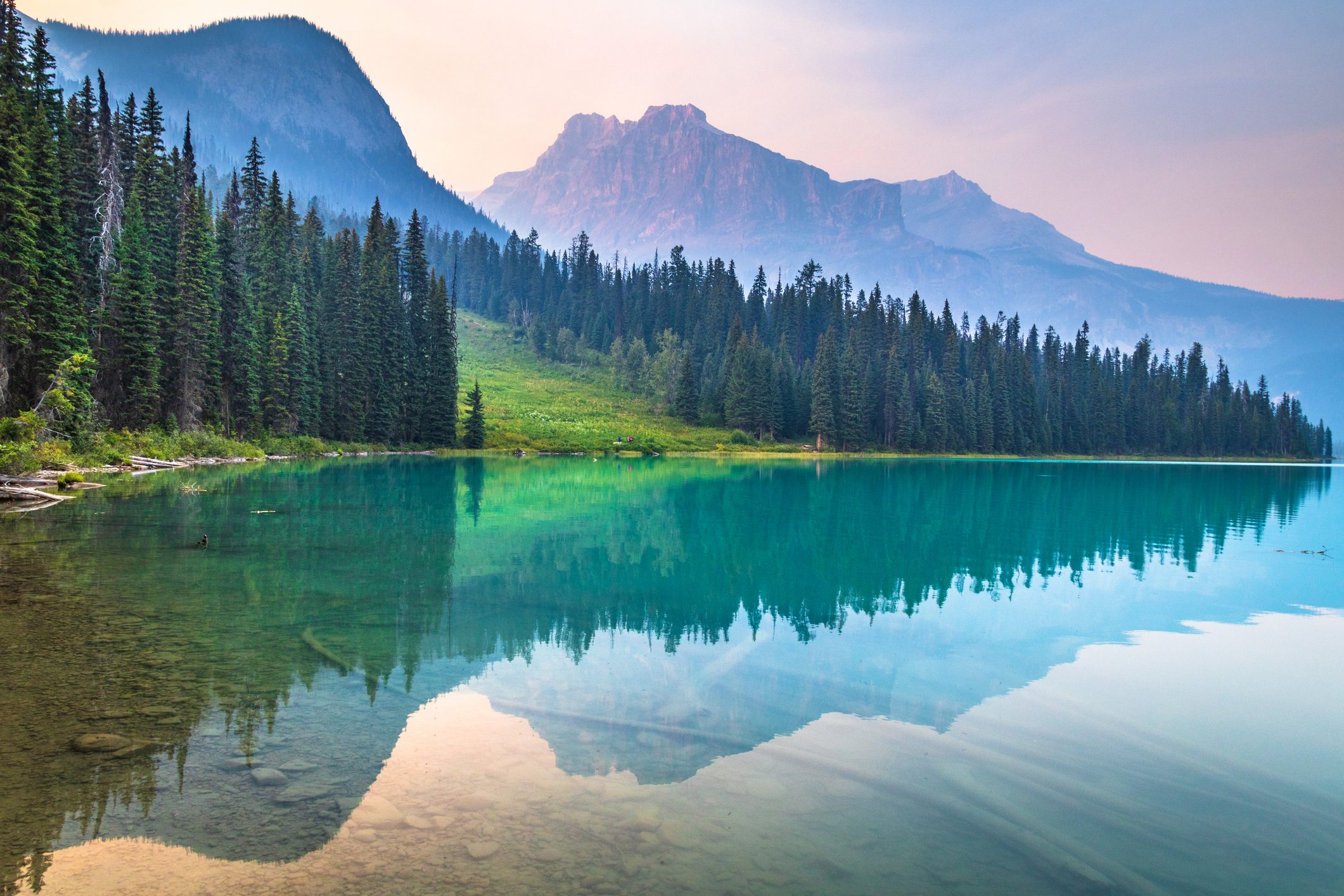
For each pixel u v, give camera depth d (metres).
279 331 60.72
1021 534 27.14
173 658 10.16
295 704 8.66
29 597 13.27
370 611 13.46
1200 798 7.19
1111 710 9.59
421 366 83.69
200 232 50.91
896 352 124.06
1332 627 14.45
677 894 5.12
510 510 30.41
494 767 7.15
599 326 167.75
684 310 166.62
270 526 23.36
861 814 6.54
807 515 32.03
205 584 14.98
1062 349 166.88
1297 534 28.69
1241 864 5.99
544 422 104.25
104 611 12.45
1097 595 16.91
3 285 34.91
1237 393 165.25
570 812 6.31
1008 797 7.03
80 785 6.44
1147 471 84.19
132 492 30.67
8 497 25.95
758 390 117.06
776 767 7.47
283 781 6.64
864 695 9.86
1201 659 12.11
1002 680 10.76
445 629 12.41
